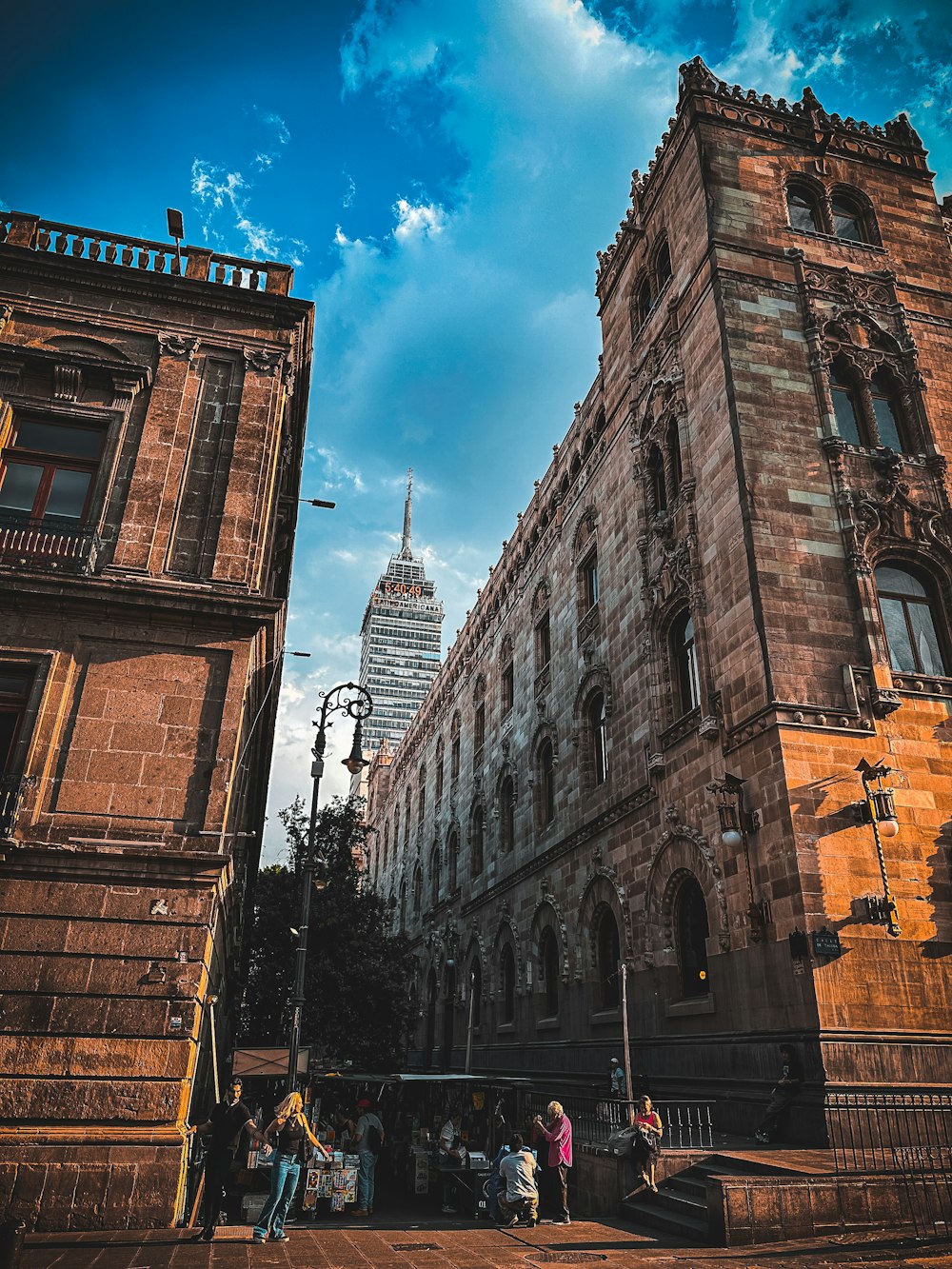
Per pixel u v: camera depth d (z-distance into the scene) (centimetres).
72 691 1456
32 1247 1064
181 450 1680
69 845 1346
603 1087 2277
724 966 1853
